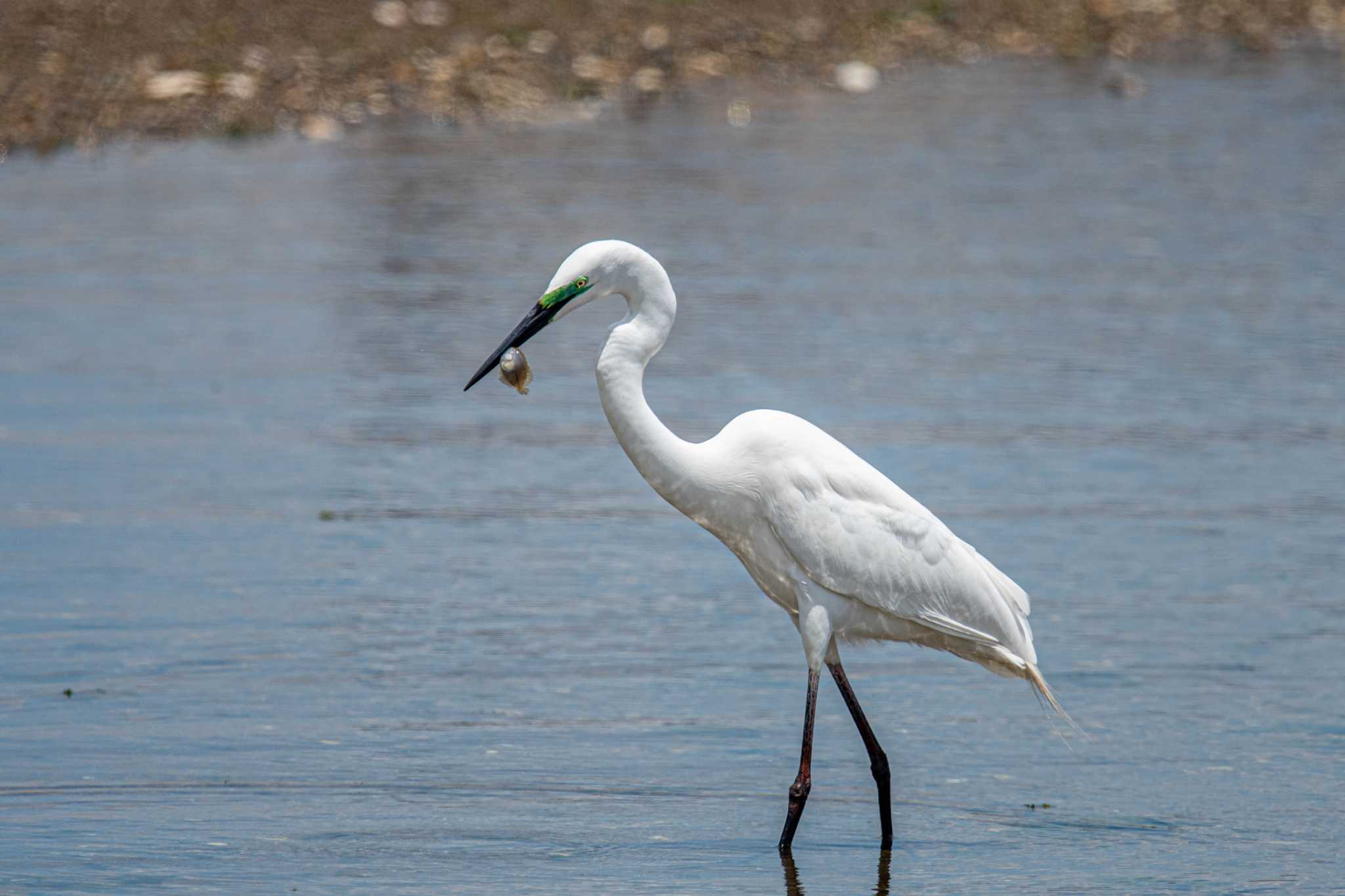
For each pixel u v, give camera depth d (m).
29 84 28.52
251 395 16.30
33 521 12.85
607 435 15.59
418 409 16.11
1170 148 28.48
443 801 8.43
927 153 27.81
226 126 28.03
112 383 16.62
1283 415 15.81
